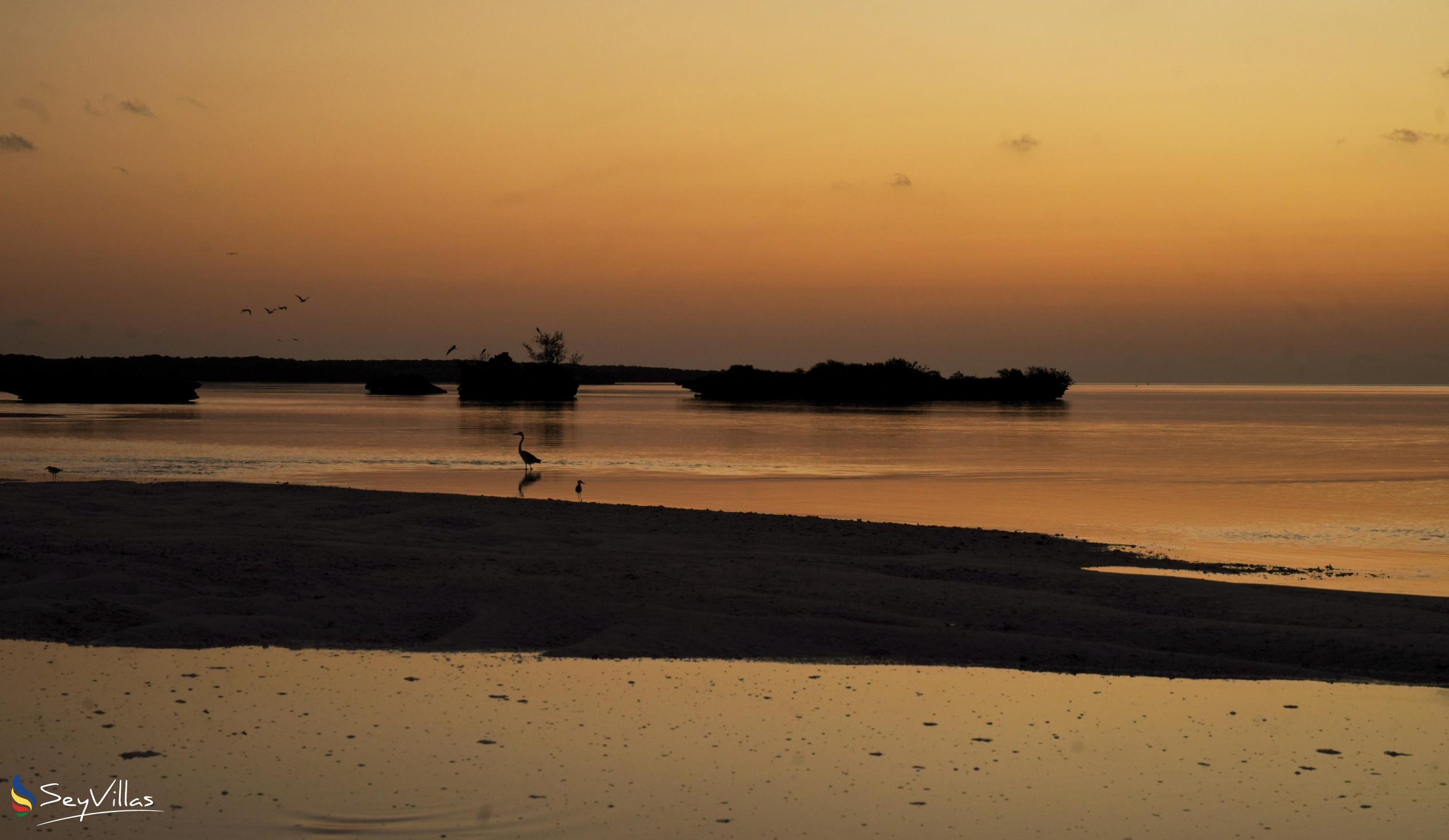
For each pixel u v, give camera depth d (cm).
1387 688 1113
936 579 1673
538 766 870
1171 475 4531
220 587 1467
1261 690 1106
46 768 845
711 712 1020
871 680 1134
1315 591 1592
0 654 1161
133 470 4128
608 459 5191
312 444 5988
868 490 3747
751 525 2281
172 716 978
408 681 1106
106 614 1313
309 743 915
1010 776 866
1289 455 5938
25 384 14162
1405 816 788
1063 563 1970
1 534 1827
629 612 1381
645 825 756
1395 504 3397
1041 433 8331
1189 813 794
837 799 808
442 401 18125
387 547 1817
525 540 2011
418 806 783
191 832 730
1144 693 1094
